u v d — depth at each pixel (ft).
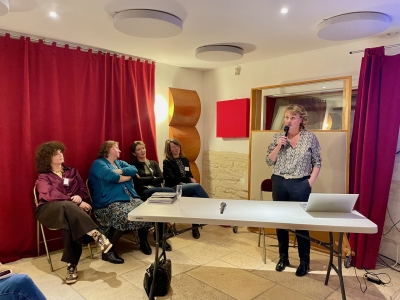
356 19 8.00
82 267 9.57
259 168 12.11
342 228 6.19
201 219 6.65
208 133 15.84
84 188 10.51
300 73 12.14
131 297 7.88
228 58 11.90
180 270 9.36
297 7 7.77
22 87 9.82
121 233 10.02
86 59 11.28
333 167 10.48
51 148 9.67
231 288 8.32
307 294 8.04
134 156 12.39
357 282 8.70
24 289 5.41
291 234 11.62
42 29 9.48
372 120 9.61
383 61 9.52
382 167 9.53
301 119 8.91
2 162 9.57
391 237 10.09
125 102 12.55
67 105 10.90
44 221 9.07
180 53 12.31
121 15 7.98
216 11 8.04
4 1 6.69
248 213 7.05
